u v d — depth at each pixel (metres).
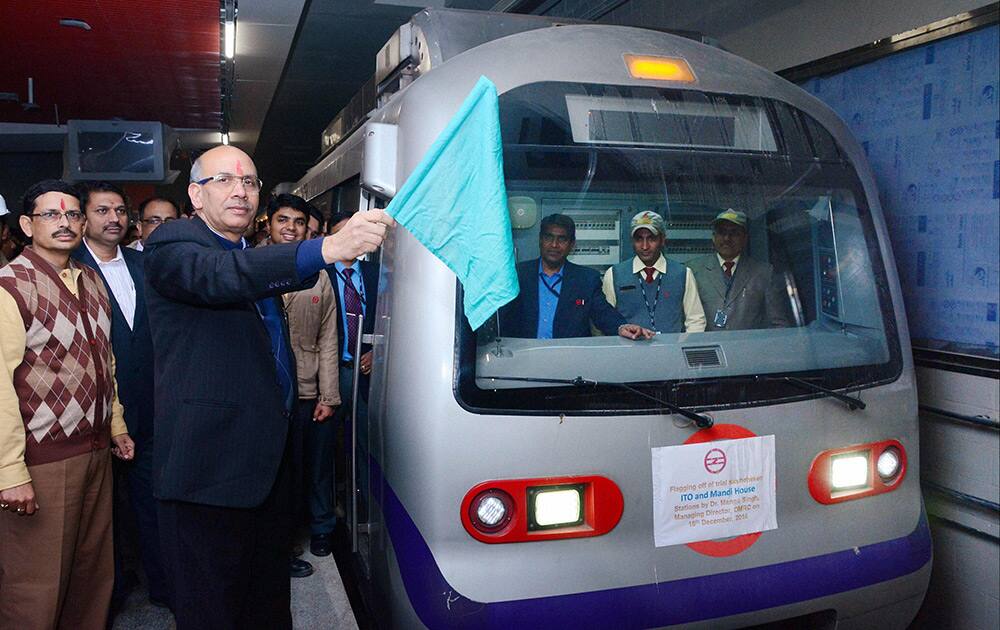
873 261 3.13
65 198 3.00
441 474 2.57
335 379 4.20
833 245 3.10
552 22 3.60
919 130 4.04
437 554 2.57
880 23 4.21
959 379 3.80
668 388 2.73
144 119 14.13
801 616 2.88
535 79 2.83
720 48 3.57
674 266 2.91
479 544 2.57
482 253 2.23
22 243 6.08
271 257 2.35
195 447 2.57
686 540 2.72
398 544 2.75
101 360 3.15
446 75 2.87
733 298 2.96
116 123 10.38
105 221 3.64
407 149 2.83
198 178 2.68
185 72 10.45
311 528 4.36
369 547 3.30
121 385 3.60
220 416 2.59
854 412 2.96
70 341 3.00
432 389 2.61
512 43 2.95
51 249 3.01
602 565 2.63
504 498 2.58
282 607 2.92
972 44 3.73
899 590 3.00
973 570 3.74
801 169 3.09
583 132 2.85
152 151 10.47
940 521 3.93
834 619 2.93
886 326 3.10
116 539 3.79
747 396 2.81
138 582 4.09
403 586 2.71
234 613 2.71
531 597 2.57
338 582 3.97
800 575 2.83
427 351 2.64
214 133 16.19
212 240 2.66
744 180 3.01
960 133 3.81
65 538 3.01
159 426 2.62
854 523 2.95
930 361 3.93
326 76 14.06
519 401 2.62
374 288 3.91
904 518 3.04
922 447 4.01
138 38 8.80
